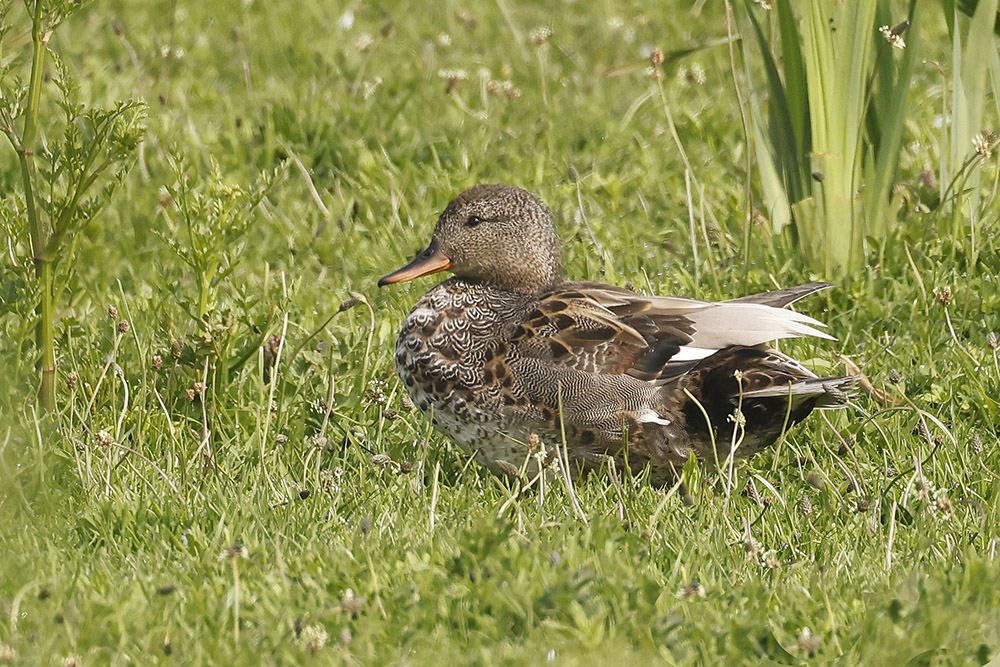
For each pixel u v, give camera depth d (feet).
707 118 53.67
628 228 45.27
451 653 22.20
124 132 31.45
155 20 65.16
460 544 25.21
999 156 41.96
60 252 32.07
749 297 33.27
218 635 22.79
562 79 59.62
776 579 25.02
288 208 46.44
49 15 30.94
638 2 70.13
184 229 43.86
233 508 28.55
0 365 31.04
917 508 28.89
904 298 38.50
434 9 69.56
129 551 26.86
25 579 25.00
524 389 31.22
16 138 31.73
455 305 32.50
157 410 33.76
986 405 33.47
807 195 41.73
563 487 30.04
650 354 31.01
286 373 34.88
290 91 55.93
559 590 23.15
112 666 21.66
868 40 39.17
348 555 25.61
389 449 33.14
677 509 28.66
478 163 50.16
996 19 41.29
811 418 33.40
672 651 22.33
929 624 22.72
